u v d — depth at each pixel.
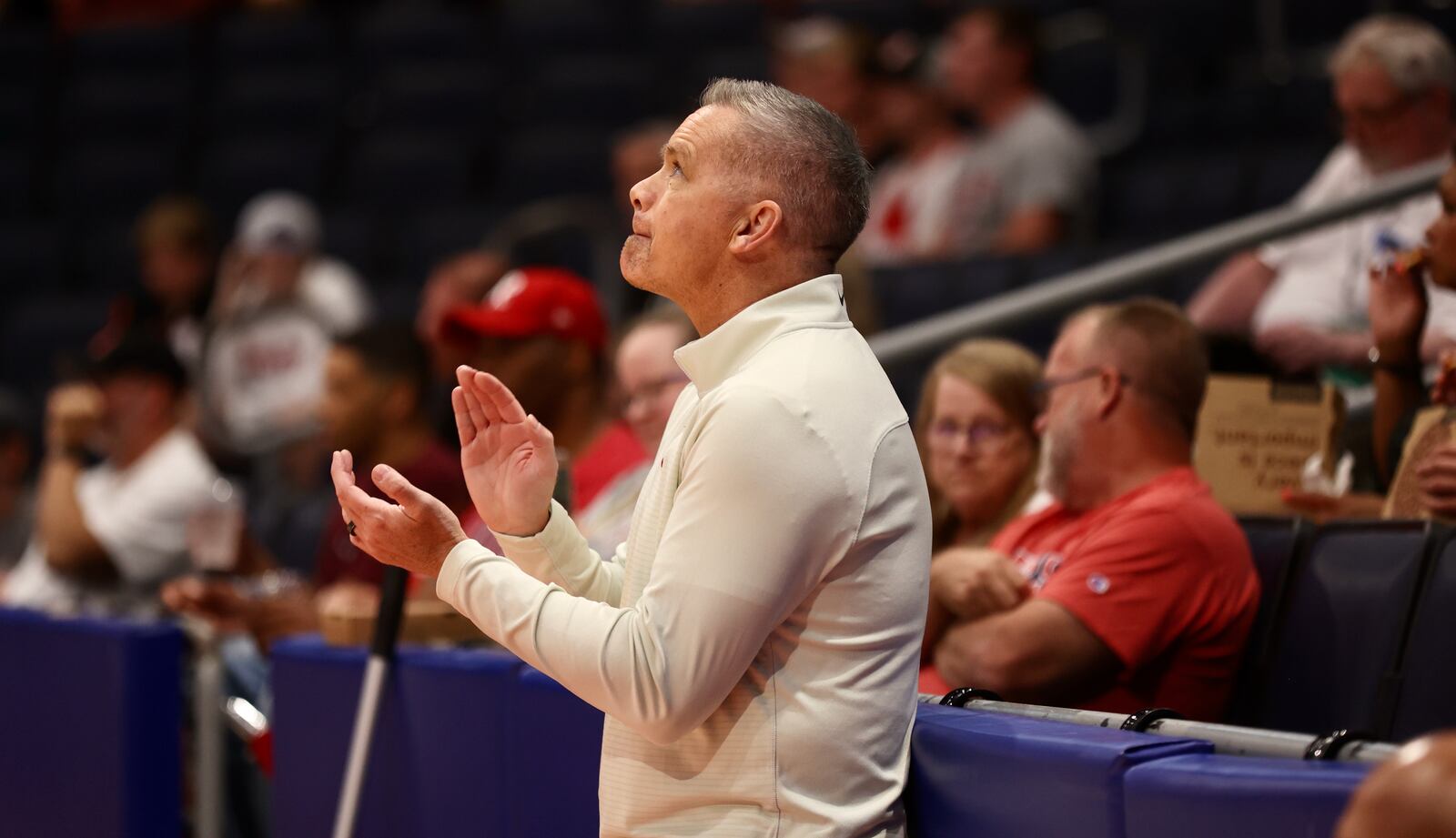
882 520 5.45
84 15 29.75
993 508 8.55
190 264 20.31
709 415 5.41
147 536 13.59
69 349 23.12
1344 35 20.55
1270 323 11.43
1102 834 4.94
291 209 18.78
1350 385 9.95
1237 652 7.22
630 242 5.88
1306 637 7.05
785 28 23.41
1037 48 18.22
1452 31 18.48
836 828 5.39
